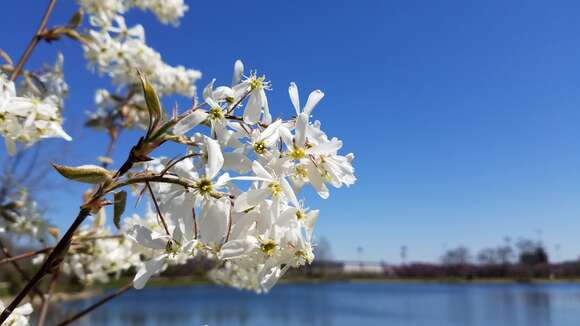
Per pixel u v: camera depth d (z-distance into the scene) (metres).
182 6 4.06
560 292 59.25
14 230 3.04
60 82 2.90
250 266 1.29
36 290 2.48
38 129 1.73
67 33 2.80
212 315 27.72
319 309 33.53
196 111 1.29
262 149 1.29
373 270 101.25
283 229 1.29
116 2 3.48
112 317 25.45
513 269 96.50
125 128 3.66
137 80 3.69
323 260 92.69
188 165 1.27
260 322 24.83
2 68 2.65
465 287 77.62
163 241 1.27
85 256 2.95
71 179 1.18
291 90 1.37
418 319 28.06
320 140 1.31
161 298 45.41
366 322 26.25
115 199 1.25
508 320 27.72
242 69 1.38
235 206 1.24
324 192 1.33
